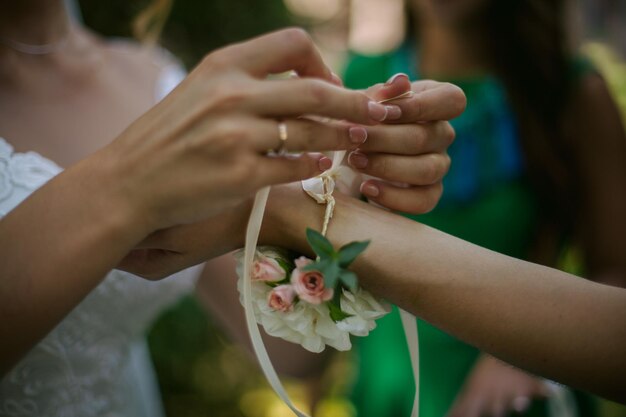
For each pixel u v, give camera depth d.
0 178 0.61
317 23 1.55
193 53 1.47
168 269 0.54
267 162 0.45
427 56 1.05
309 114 0.45
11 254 0.47
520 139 0.94
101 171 0.46
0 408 0.63
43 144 0.67
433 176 0.54
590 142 0.93
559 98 0.94
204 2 1.44
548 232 0.98
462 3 0.94
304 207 0.53
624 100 1.61
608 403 1.27
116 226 0.46
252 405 1.55
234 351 1.49
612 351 0.49
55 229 0.46
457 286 0.50
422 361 0.95
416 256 0.51
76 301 0.48
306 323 0.47
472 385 0.83
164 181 0.45
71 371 0.66
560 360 0.50
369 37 1.45
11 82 0.67
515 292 0.50
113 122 0.72
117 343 0.70
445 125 0.55
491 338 0.51
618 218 0.92
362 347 1.03
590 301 0.50
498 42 0.97
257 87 0.44
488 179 0.94
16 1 0.66
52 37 0.69
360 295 0.51
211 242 0.52
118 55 0.78
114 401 0.70
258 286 0.49
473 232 0.94
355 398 1.02
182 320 1.39
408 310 0.52
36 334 0.48
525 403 0.78
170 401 1.43
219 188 0.44
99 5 1.26
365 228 0.52
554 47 0.94
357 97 0.45
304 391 0.96
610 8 2.23
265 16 1.51
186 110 0.44
